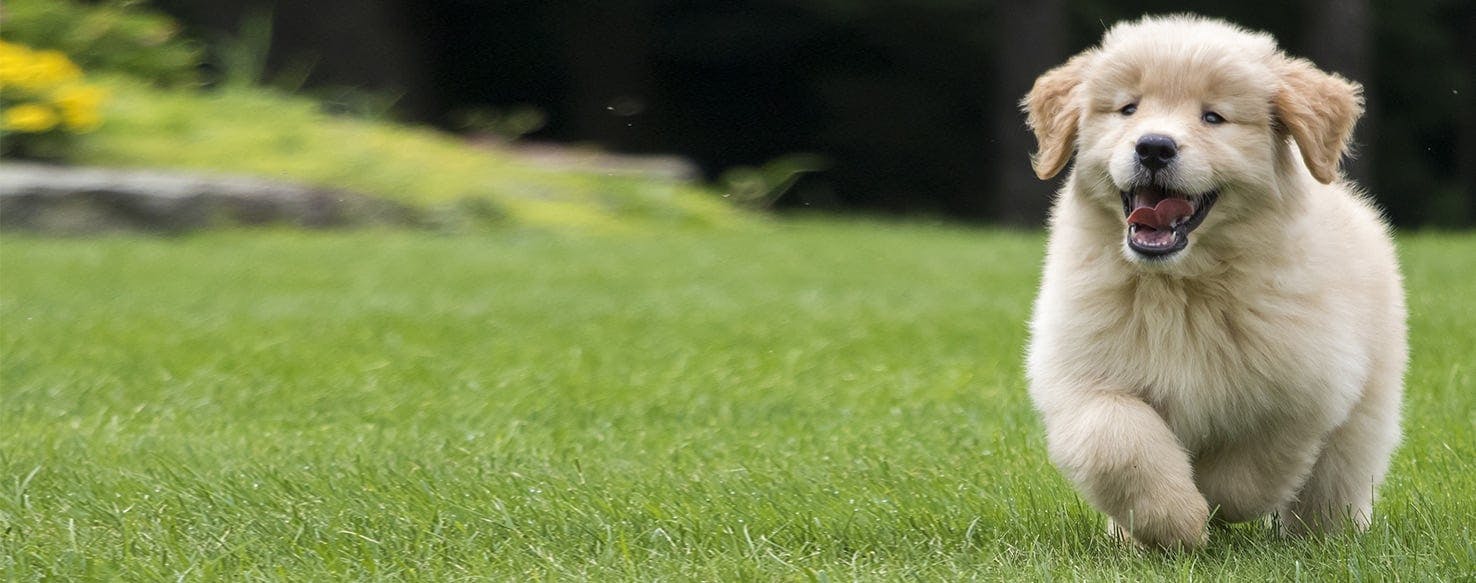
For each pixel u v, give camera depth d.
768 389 11.26
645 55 48.34
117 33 32.16
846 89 47.44
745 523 6.94
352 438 9.34
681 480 8.01
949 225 41.12
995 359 12.57
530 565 6.39
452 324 15.02
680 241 26.69
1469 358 11.84
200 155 27.88
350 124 32.47
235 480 7.80
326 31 41.22
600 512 7.22
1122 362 6.77
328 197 26.83
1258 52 7.07
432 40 49.31
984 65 46.62
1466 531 6.57
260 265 21.11
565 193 30.55
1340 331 6.70
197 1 40.03
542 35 49.41
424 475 7.98
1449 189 47.19
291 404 10.57
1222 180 6.62
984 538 6.91
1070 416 6.69
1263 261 6.69
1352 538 6.68
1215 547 6.78
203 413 10.27
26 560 6.42
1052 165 7.35
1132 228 6.58
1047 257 7.32
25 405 10.44
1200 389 6.72
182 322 14.88
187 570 6.21
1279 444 6.80
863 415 10.30
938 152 48.19
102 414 9.97
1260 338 6.63
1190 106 6.89
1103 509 6.61
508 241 25.78
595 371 12.20
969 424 9.84
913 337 13.95
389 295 17.95
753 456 8.81
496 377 11.69
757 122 50.03
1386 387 7.32
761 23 47.44
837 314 15.87
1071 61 7.52
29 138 26.12
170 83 32.75
